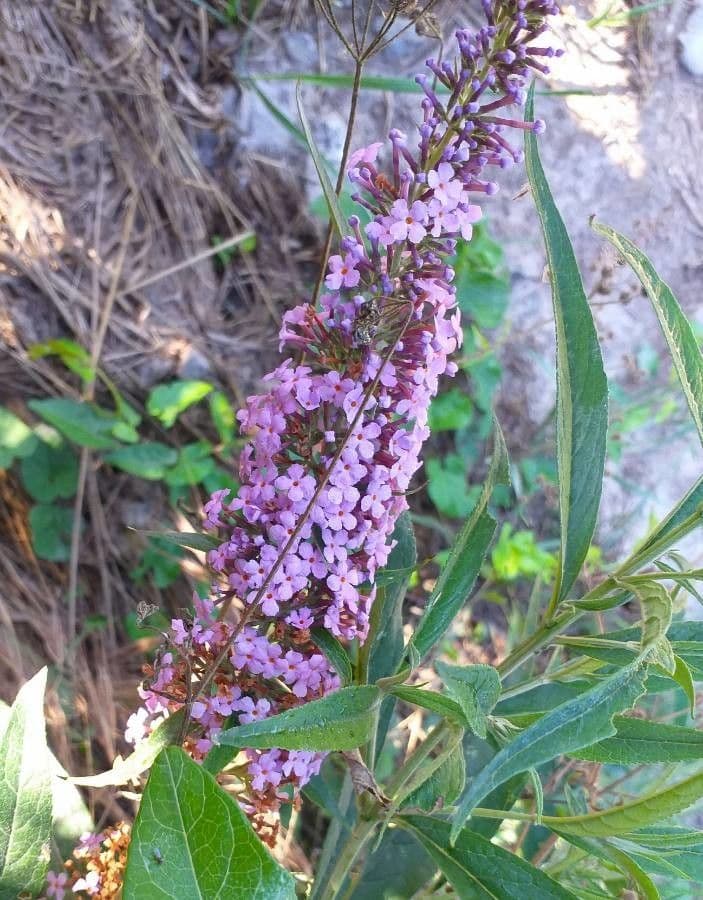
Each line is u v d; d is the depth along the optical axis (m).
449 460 0.60
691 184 0.70
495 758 0.20
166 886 0.21
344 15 0.59
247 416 0.26
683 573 0.24
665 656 0.20
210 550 0.28
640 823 0.23
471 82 0.23
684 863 0.28
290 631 0.27
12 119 0.51
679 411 0.69
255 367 0.58
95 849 0.32
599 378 0.24
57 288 0.52
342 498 0.25
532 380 0.65
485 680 0.22
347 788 0.36
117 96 0.55
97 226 0.53
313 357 0.26
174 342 0.55
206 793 0.21
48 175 0.52
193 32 0.58
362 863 0.35
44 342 0.52
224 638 0.27
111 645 0.52
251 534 0.26
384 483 0.25
